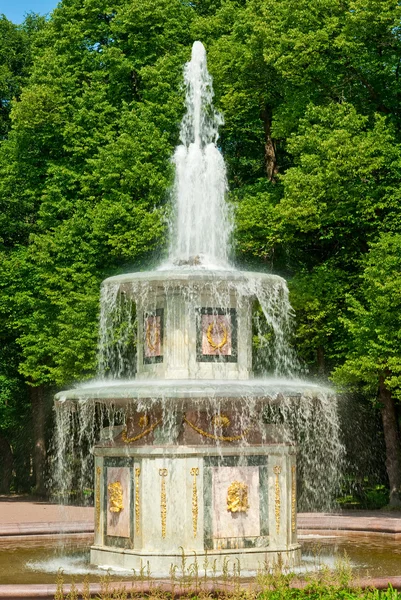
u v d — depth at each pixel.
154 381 14.01
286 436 14.64
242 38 31.58
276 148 34.75
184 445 13.78
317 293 27.33
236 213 29.48
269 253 31.34
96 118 32.62
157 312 15.01
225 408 14.13
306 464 31.14
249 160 35.75
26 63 39.72
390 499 27.08
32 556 16.36
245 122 33.94
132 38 33.03
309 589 10.24
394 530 19.70
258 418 14.47
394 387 26.17
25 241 36.38
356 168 26.05
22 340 31.91
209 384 13.38
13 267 32.78
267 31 28.42
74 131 32.31
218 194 18.70
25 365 31.64
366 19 26.61
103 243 30.88
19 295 32.28
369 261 25.14
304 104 28.48
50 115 32.66
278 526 14.13
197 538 13.64
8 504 30.55
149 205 31.03
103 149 31.25
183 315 14.70
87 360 29.59
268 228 28.92
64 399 14.41
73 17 34.44
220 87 32.00
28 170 34.03
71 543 18.84
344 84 28.69
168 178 30.88
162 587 11.14
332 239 29.73
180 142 32.59
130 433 14.23
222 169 18.97
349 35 27.30
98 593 11.22
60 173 32.56
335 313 27.55
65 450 35.62
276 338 28.34
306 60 27.77
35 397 35.06
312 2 28.30
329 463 31.25
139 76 33.69
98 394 13.70
